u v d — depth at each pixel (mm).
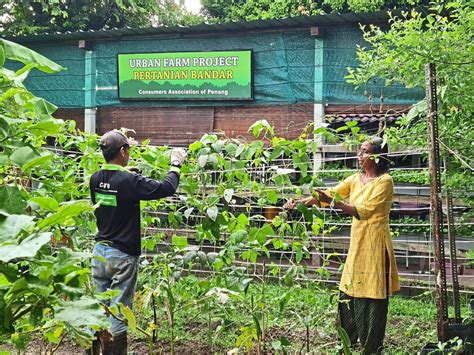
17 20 13664
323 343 5270
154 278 5254
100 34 10680
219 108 10320
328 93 9523
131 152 5297
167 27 10125
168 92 10477
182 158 4828
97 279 4723
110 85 10945
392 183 4992
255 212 6000
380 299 4938
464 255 6973
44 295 1887
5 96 2750
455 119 5129
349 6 11969
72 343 5770
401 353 5285
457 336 4391
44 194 3895
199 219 5508
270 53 9898
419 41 5051
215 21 16250
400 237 7777
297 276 4715
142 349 5730
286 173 4410
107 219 4672
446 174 5184
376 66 5633
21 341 2332
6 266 1929
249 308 4648
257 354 4988
